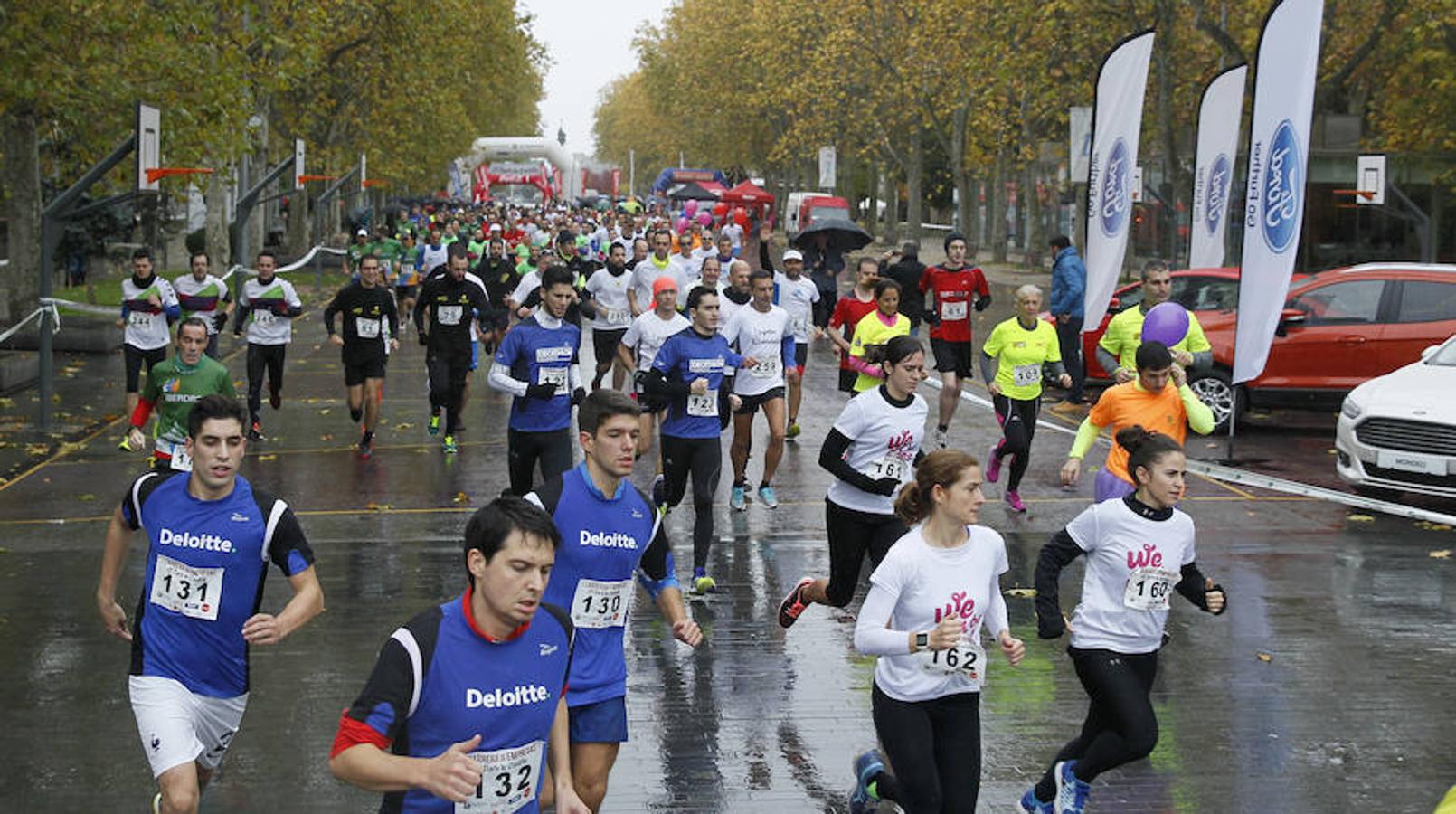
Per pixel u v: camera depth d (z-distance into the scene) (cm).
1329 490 1430
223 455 560
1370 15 3428
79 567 1094
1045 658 898
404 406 1952
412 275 3375
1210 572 1112
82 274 3672
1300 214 1480
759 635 939
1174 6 3172
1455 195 3494
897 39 5316
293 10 3069
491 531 402
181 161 2227
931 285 1652
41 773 699
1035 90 3803
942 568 568
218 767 702
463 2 4453
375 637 920
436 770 386
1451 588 1065
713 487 1034
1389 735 764
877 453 811
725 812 657
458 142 6644
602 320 1894
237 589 569
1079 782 627
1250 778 704
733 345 1305
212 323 1758
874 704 582
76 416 1817
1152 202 4347
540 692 416
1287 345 1762
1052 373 1298
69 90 2027
